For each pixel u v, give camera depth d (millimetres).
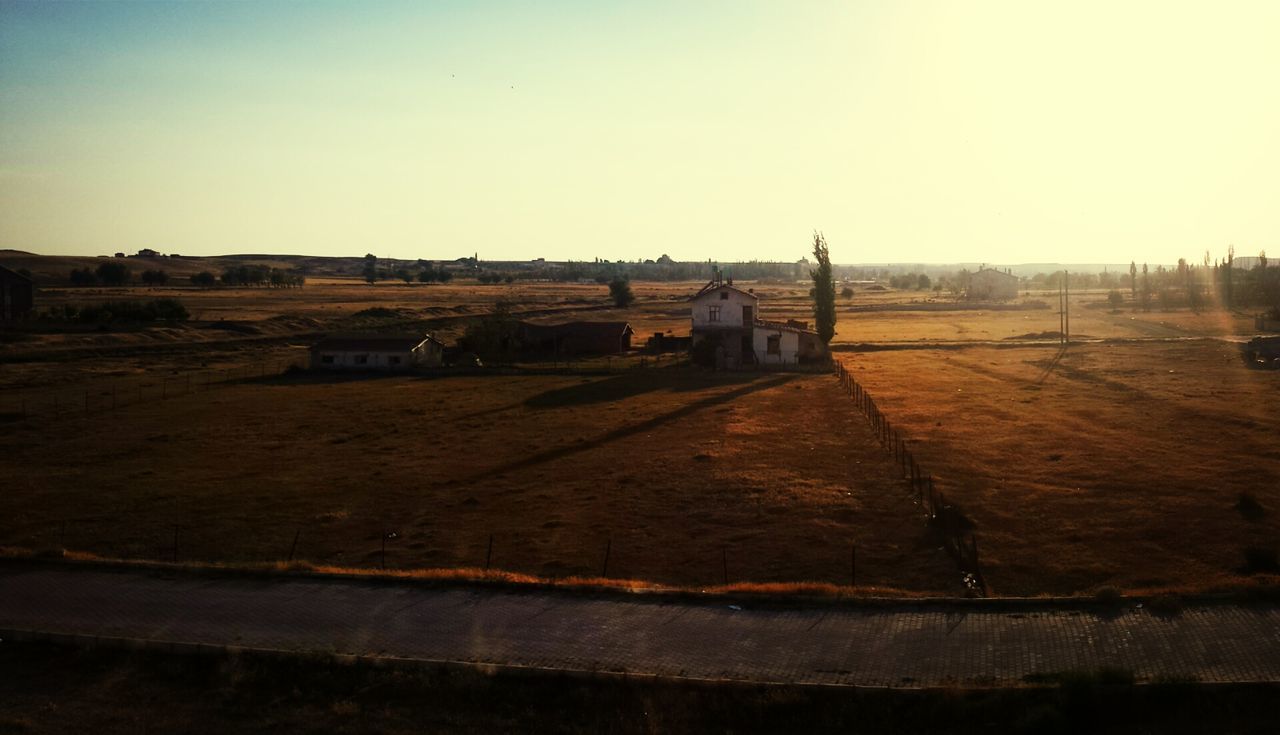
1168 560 26797
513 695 18828
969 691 18000
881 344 101375
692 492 36906
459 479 40375
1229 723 16953
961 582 25609
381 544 30828
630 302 176000
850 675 19250
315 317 138000
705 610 23047
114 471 42688
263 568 26562
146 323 112312
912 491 36094
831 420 54000
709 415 56812
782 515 33219
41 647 21469
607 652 20656
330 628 22344
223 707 18828
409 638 21672
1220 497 33438
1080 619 21641
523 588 24766
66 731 17875
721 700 18250
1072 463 40094
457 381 78000
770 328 86000
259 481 40406
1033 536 29766
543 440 49344
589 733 17594
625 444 47656
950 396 62750
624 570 27594
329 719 18266
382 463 44031
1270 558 25641
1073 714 17172
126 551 30312
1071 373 73688
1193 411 52625
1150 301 168125
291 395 69312
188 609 23703
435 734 17672
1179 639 20281
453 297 198875
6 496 37906
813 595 23719
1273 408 52812
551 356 97062
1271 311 121875
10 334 99875
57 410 61406
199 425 55469
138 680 20000
